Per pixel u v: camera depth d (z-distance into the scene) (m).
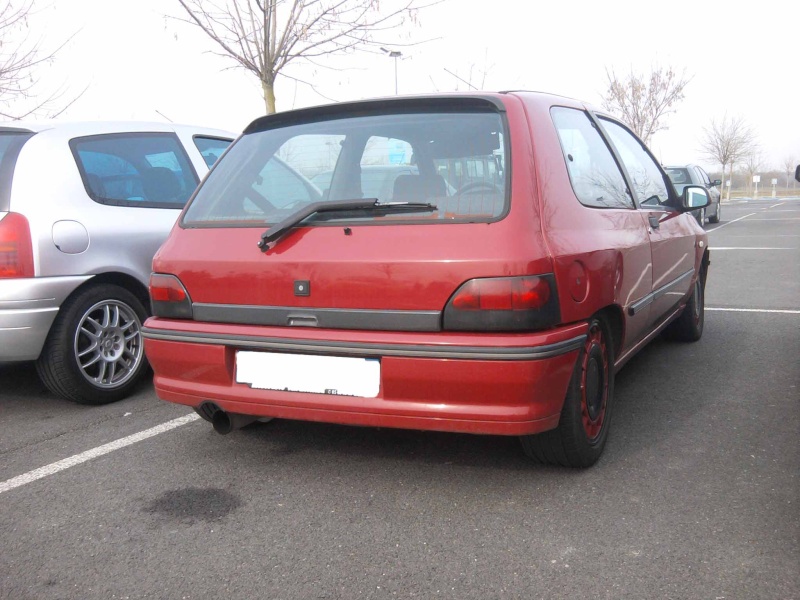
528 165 3.13
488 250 2.91
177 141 5.60
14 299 4.28
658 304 4.54
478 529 2.95
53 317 4.44
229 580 2.65
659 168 5.32
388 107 3.49
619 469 3.49
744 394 4.60
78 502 3.31
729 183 67.00
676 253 4.94
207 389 3.38
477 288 2.89
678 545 2.77
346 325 3.09
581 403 3.32
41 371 4.57
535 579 2.58
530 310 2.89
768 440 3.80
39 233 4.39
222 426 3.53
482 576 2.61
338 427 4.18
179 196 5.39
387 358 3.00
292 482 3.46
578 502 3.15
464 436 3.98
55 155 4.68
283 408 3.21
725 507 3.06
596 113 4.38
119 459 3.81
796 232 18.81
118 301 4.82
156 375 3.61
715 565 2.62
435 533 2.93
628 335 3.91
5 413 4.67
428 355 2.94
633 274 3.86
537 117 3.38
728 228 21.45
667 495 3.19
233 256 3.33
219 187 3.65
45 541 2.96
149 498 3.33
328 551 2.82
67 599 2.56
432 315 2.95
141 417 4.51
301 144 3.59
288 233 3.25
